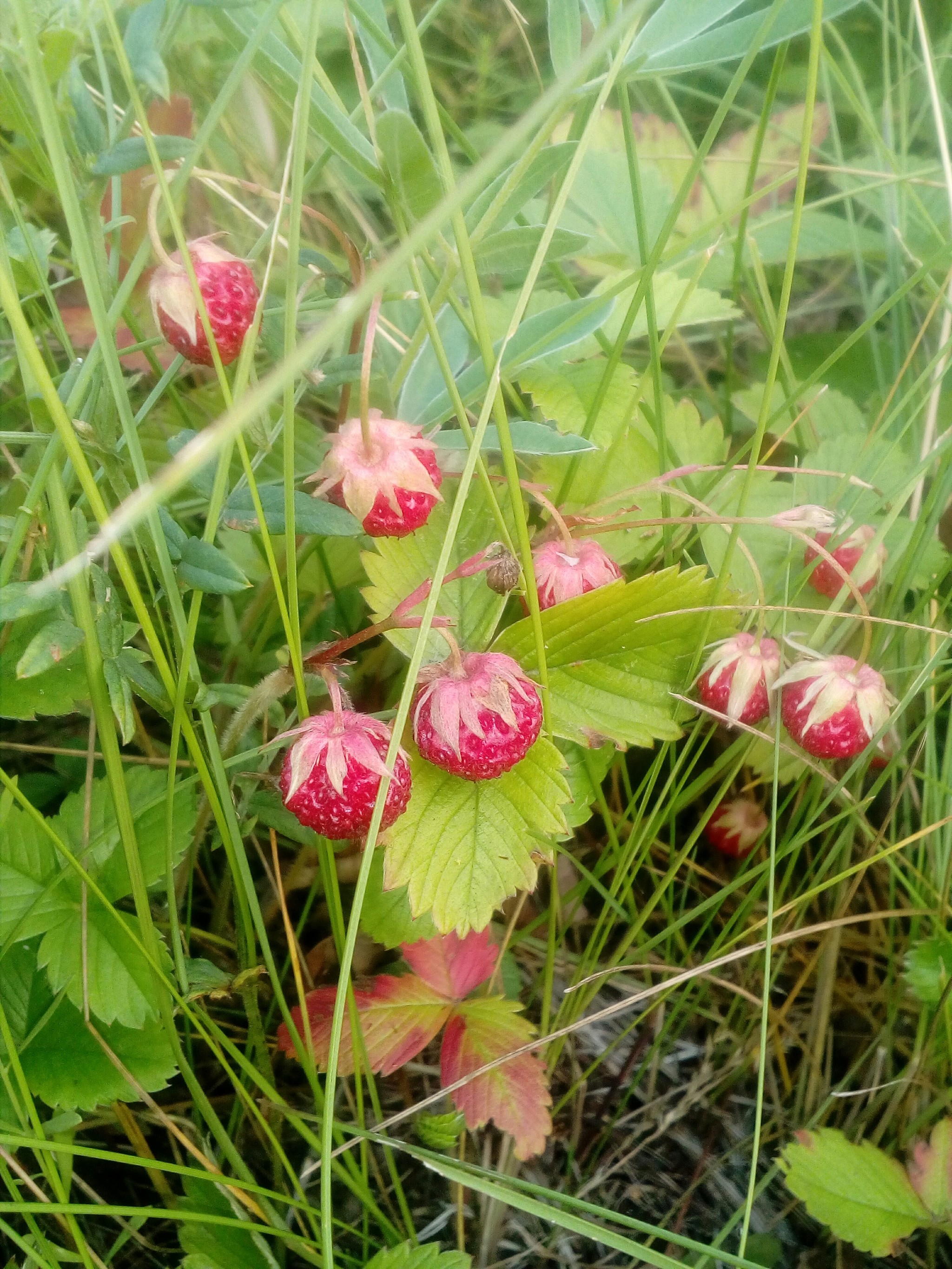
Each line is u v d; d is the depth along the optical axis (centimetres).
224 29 10
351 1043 13
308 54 8
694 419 17
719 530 16
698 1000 16
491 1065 13
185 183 9
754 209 22
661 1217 15
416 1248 12
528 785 12
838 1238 14
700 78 24
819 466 18
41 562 11
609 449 15
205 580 10
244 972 12
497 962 14
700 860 18
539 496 13
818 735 13
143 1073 12
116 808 10
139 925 12
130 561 15
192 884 15
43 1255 11
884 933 16
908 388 19
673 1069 17
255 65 10
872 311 20
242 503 10
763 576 16
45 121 7
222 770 11
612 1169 16
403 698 9
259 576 16
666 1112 16
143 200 14
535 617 11
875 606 16
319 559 16
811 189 23
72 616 9
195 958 14
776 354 12
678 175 22
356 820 10
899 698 16
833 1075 17
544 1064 13
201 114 16
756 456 12
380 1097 16
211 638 17
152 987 12
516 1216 15
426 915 14
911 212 21
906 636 16
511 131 6
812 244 22
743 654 13
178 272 10
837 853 16
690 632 13
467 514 13
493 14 21
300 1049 12
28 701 12
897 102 24
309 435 16
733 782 17
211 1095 15
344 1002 9
